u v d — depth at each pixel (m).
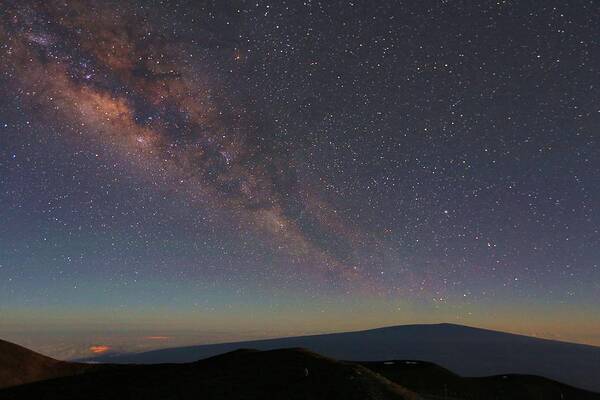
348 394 34.78
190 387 36.16
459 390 55.84
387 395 36.09
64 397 35.09
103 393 35.50
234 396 33.97
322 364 42.44
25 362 57.69
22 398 35.53
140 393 35.09
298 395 34.12
